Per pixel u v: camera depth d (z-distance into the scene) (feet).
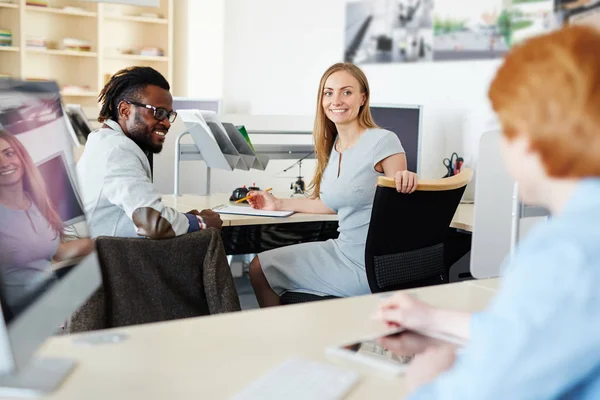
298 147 11.89
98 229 6.90
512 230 6.05
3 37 19.85
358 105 9.14
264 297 9.06
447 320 3.93
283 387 3.10
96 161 6.84
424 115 13.34
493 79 2.58
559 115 2.29
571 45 2.35
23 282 2.78
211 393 3.06
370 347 3.67
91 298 5.49
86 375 3.23
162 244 5.85
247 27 19.07
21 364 2.64
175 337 3.80
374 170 8.82
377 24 14.53
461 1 12.34
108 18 21.52
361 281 8.52
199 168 12.06
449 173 11.96
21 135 3.05
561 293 2.26
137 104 7.33
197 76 21.62
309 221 10.05
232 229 10.08
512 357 2.29
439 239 8.34
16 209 2.84
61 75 21.49
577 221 2.35
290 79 17.51
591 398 2.37
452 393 2.40
